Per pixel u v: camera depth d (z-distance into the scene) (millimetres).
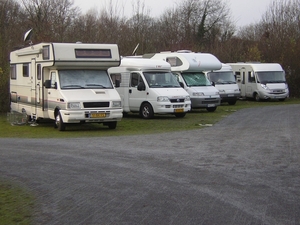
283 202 6785
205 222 5906
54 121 17531
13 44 27328
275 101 33188
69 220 6074
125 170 9023
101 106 15594
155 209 6484
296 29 41062
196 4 51688
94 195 7262
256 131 15180
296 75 37406
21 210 6562
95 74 16453
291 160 9914
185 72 24125
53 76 16188
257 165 9406
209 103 23641
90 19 34875
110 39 32562
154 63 20875
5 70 23109
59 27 30453
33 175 8695
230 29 52906
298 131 15031
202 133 14867
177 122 18891
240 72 33969
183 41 41844
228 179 8211
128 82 21000
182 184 7887
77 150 11406
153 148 11648
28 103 17922
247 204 6688
